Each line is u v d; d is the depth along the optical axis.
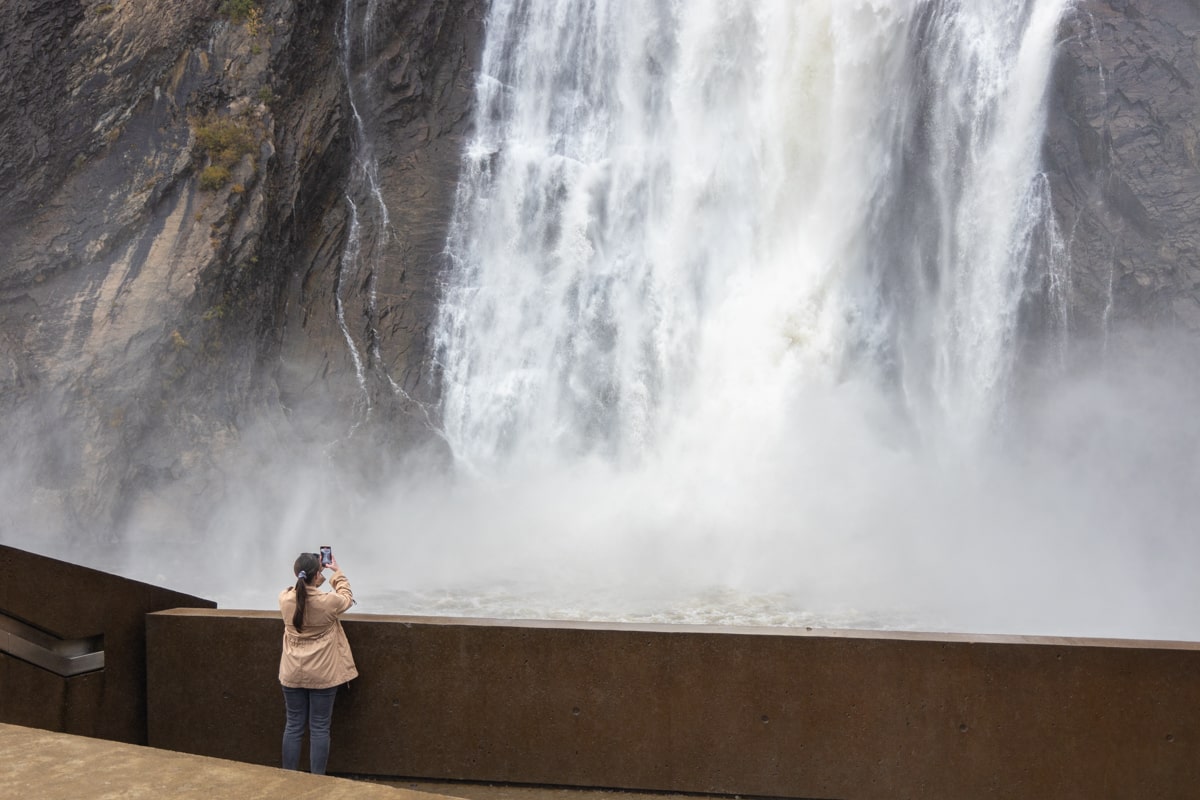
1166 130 26.34
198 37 25.42
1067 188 27.05
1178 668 6.21
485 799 6.58
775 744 6.51
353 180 27.66
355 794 3.14
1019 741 6.34
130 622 6.91
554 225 28.11
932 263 27.20
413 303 27.31
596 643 6.62
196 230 23.75
